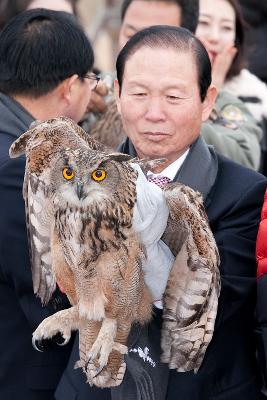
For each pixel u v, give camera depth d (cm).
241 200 350
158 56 341
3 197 364
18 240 360
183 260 312
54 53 403
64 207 311
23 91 404
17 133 392
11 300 373
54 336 326
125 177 311
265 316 333
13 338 373
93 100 474
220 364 346
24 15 414
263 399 359
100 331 312
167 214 313
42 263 336
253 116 554
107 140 467
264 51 661
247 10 665
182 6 510
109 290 315
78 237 310
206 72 348
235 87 565
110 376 318
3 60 407
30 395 371
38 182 326
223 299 338
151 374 331
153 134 343
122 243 312
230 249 343
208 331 310
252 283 342
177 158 356
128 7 519
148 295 325
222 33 547
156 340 334
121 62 351
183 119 343
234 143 476
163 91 340
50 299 355
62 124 326
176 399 339
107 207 308
